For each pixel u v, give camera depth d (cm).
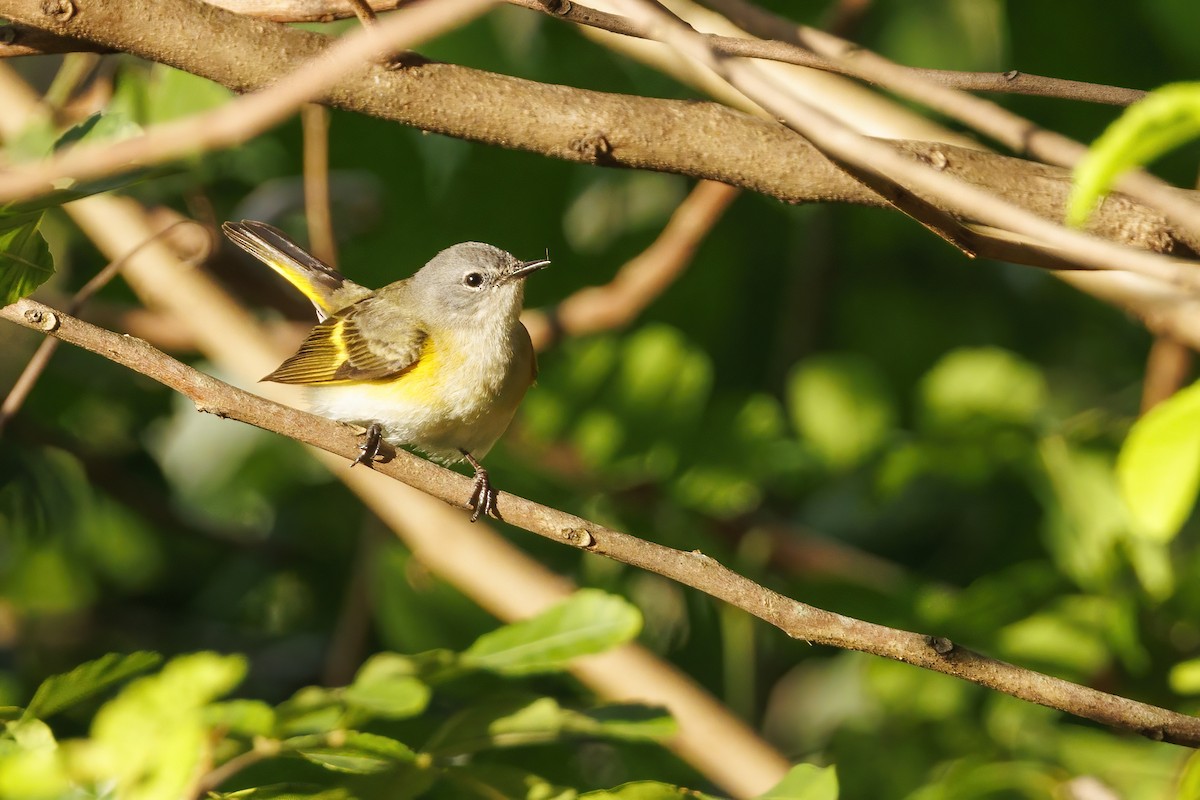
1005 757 910
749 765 911
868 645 633
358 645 1264
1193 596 943
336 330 1090
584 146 705
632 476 1158
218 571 1480
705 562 656
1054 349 1482
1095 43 1295
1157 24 1269
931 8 1448
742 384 1490
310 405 1095
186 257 1117
